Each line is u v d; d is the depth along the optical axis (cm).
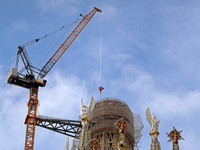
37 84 19375
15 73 18888
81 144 11206
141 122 13975
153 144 11131
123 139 9625
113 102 13412
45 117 18450
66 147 13175
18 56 19775
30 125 18050
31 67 19862
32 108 18675
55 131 18550
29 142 17612
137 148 13388
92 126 12988
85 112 12012
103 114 13000
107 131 12650
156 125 11562
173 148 9931
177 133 10181
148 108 11900
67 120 18462
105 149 12238
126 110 13388
